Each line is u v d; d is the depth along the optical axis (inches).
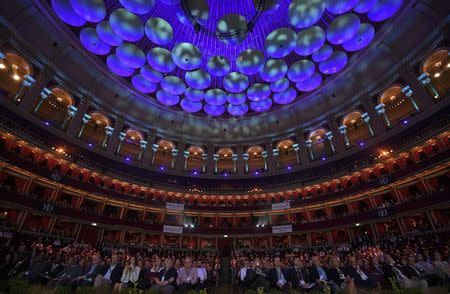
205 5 576.7
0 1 828.0
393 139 1026.7
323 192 1236.5
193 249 1163.9
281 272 356.5
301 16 513.3
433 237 740.0
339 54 684.1
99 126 1280.8
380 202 1005.2
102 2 522.0
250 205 1306.6
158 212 1277.1
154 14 1002.1
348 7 522.0
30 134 920.3
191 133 1560.0
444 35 868.6
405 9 920.9
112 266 342.6
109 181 1206.3
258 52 580.7
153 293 265.4
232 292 443.5
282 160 1497.3
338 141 1250.6
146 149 1390.3
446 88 914.7
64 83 1090.1
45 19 939.3
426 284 312.5
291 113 1455.5
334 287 309.4
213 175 1453.0
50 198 933.8
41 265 390.3
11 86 925.2
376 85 1123.3
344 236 1062.4
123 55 619.2
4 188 757.9
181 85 707.4
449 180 816.3
